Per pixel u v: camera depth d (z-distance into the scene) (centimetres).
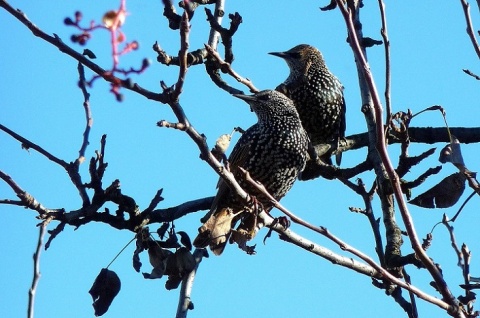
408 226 870
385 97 1061
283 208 848
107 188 1041
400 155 1105
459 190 966
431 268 878
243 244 972
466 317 902
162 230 1041
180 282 1022
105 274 996
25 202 945
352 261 986
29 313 794
